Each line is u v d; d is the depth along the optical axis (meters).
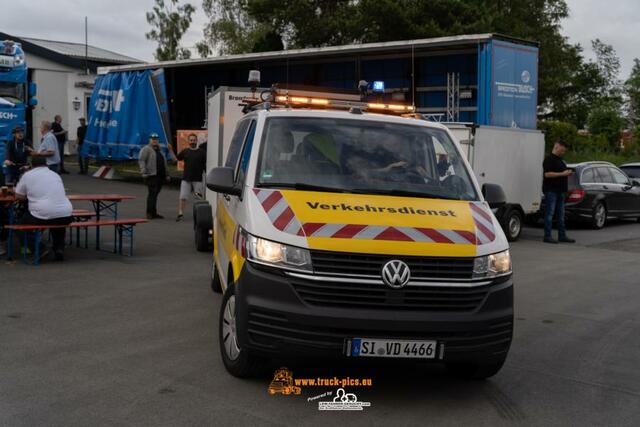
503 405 5.21
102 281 8.99
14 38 31.39
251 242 4.99
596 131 38.25
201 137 22.97
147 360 5.87
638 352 6.77
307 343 4.73
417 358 4.82
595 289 9.85
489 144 14.63
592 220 17.83
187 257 11.02
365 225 5.01
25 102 15.66
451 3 32.66
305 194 5.41
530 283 10.21
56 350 6.08
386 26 33.03
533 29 41.59
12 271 9.45
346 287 4.75
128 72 25.72
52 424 4.51
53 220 9.88
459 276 4.91
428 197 5.69
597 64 45.34
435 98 21.17
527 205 15.58
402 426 4.72
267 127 6.04
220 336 5.66
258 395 5.14
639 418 5.03
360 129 6.20
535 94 18.28
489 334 4.97
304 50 21.30
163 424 4.56
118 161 27.84
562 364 6.31
